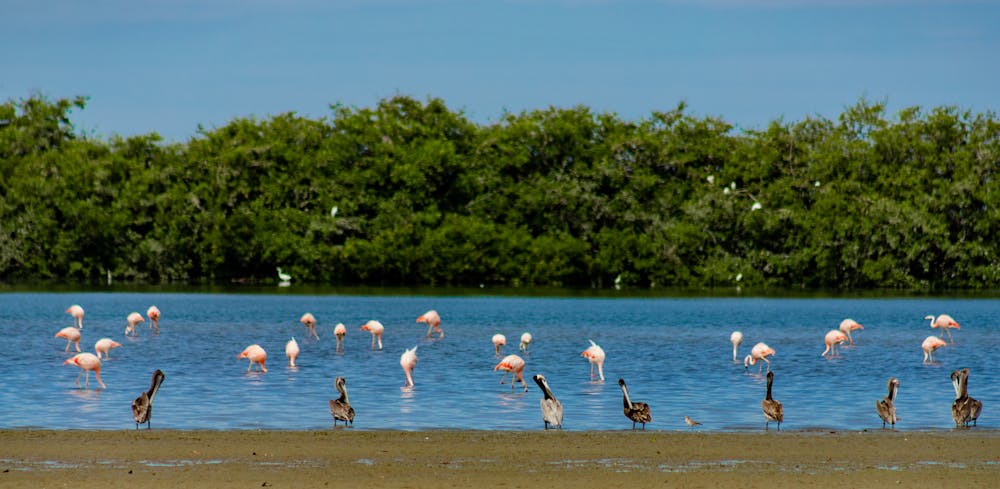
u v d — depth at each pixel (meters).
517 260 101.31
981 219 95.06
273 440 22.61
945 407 29.03
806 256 96.25
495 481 19.14
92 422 25.72
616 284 99.94
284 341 48.59
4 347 44.03
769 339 51.59
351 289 97.56
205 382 33.47
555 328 58.12
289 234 99.50
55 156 100.75
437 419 26.53
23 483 18.77
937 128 99.81
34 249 98.38
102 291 89.69
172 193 100.06
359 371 36.84
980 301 83.25
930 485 19.05
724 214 98.44
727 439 23.05
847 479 19.42
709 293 94.56
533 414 27.39
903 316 67.94
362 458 20.91
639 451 21.70
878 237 94.62
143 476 19.33
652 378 35.53
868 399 30.56
